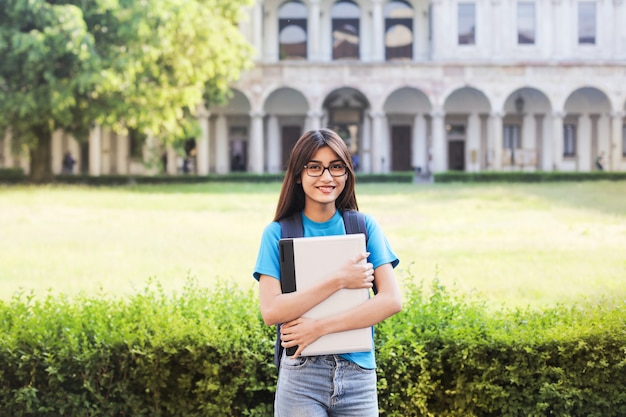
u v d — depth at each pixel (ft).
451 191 122.01
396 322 22.31
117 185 141.49
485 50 180.45
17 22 115.44
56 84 116.88
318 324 14.34
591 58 179.93
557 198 105.29
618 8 179.42
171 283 48.44
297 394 14.75
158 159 146.10
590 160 184.03
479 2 180.14
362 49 187.93
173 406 20.71
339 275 14.46
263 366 20.62
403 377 20.16
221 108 182.70
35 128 137.39
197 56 130.93
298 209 16.08
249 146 184.03
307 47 185.88
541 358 20.04
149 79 131.95
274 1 185.26
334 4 188.03
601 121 183.42
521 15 181.06
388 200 105.40
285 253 14.62
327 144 15.43
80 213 87.40
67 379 20.48
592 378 20.03
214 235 71.36
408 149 185.26
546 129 183.73
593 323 20.74
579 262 55.21
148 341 20.67
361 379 14.87
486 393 20.15
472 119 183.83
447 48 180.24
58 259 58.03
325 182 15.34
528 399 20.12
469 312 22.68
